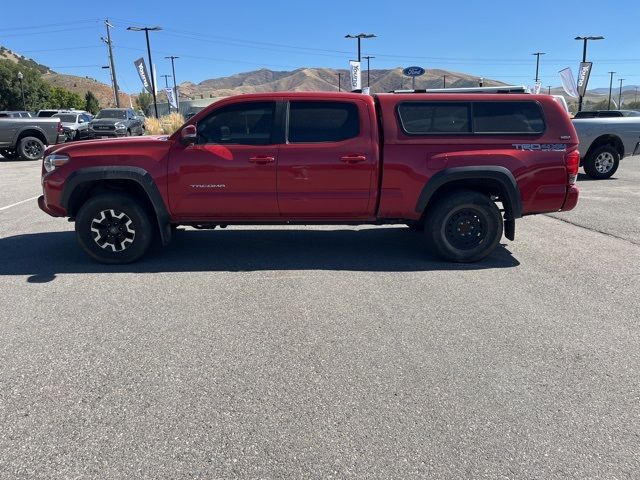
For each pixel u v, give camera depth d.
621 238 7.46
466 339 4.15
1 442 2.86
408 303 4.91
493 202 6.06
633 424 3.06
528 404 3.25
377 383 3.48
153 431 2.96
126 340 4.10
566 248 6.93
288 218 6.16
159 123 29.72
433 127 5.99
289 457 2.75
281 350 3.94
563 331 4.32
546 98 6.11
